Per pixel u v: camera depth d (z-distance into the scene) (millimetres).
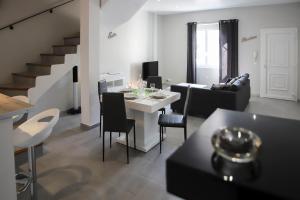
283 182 816
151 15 8352
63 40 5648
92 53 4180
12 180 1755
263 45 7141
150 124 3648
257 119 1500
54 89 5320
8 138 1707
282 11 6730
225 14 7566
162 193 2496
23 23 4859
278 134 1256
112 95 3008
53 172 2893
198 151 1036
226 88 4844
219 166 911
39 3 5098
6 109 1688
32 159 2162
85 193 2490
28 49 5004
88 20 4047
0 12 4492
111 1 4234
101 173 2881
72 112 5398
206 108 5016
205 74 8398
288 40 6773
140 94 3717
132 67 7793
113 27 5266
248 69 7484
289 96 6973
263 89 7336
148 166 3055
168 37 8844
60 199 2385
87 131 4262
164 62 9078
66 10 5645
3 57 4605
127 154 3131
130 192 2512
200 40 8266
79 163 3125
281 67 6980
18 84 4574
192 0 6156
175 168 940
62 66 4684
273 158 991
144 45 8203
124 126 3104
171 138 3975
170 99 3520
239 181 824
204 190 883
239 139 1045
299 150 1066
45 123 2197
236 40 7449
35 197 2232
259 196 773
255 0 6195
